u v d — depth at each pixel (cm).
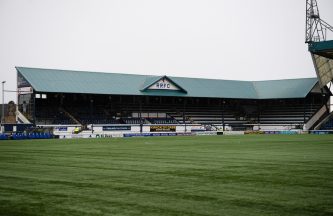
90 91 7625
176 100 9269
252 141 4909
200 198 1287
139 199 1277
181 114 9075
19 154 3002
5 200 1271
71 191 1412
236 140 5228
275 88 9550
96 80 8012
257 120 9688
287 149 3409
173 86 8544
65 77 7744
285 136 6662
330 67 7262
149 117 8706
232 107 9756
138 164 2247
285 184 1526
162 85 8406
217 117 9362
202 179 1666
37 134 6519
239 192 1377
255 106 9888
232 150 3319
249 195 1327
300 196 1307
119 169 2016
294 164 2191
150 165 2191
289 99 9544
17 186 1513
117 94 7894
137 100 8812
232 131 8588
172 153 3030
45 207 1178
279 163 2247
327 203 1209
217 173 1842
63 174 1836
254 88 9756
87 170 1978
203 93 8888
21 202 1242
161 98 9112
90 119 7938
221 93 9112
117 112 8438
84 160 2500
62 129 7025
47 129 6900
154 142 4841
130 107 8669
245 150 3312
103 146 4016
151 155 2859
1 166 2170
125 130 7631
